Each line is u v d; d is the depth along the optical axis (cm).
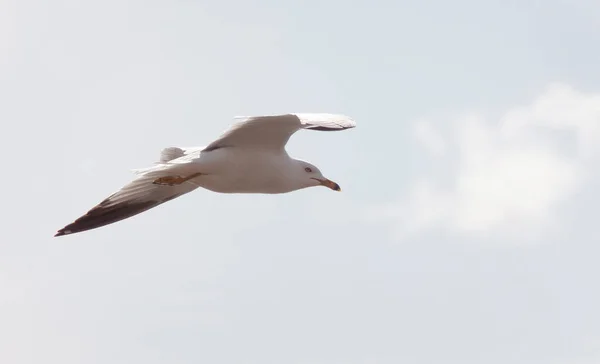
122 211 1886
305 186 1706
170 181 1664
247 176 1648
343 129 1606
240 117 1531
